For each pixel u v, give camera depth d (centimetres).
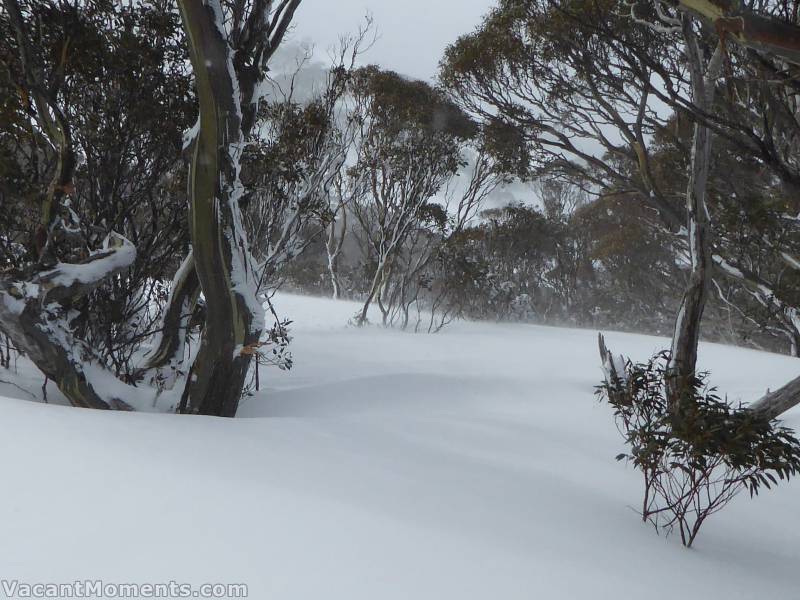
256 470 337
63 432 337
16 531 224
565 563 292
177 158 626
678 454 417
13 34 550
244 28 575
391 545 264
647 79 471
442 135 1680
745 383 995
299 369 908
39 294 471
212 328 517
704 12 198
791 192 469
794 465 400
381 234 1706
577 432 687
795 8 334
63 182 510
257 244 761
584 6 1068
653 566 326
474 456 507
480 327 1709
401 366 974
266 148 716
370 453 441
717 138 1127
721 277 1942
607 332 1911
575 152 1370
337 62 877
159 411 522
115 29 593
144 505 260
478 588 240
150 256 622
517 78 1412
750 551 423
